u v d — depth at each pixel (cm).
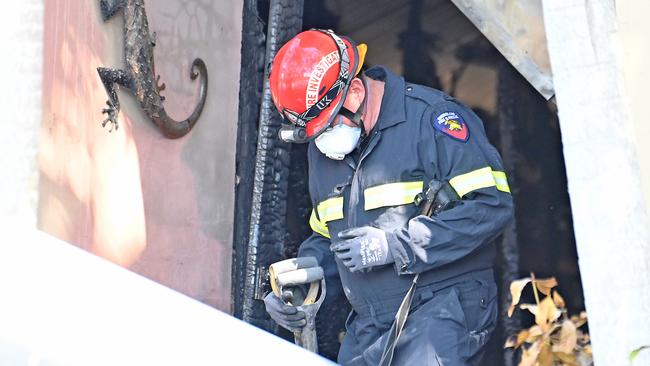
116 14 1362
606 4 1041
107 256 1348
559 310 1488
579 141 1036
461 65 1728
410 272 1084
